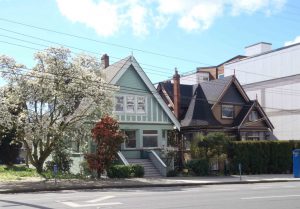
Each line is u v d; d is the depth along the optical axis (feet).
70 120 99.25
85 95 97.04
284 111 165.48
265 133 147.02
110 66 127.13
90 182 85.40
